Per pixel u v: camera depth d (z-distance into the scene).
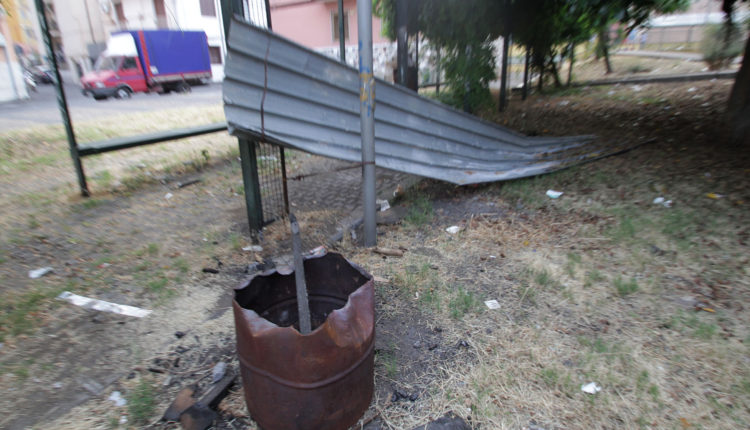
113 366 2.91
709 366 2.72
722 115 8.59
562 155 7.20
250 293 2.53
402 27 8.16
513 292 3.59
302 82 4.02
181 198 6.15
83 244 4.77
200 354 3.00
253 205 4.68
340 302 2.79
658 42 28.45
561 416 2.41
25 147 9.08
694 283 3.58
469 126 6.58
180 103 18.34
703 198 5.05
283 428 2.21
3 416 2.51
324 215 5.41
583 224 4.73
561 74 19.22
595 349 2.89
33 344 3.13
